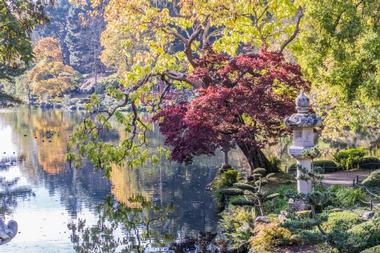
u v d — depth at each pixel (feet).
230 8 61.26
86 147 53.62
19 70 85.25
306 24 62.08
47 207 55.57
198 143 50.80
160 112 55.36
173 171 76.48
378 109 53.98
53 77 217.36
